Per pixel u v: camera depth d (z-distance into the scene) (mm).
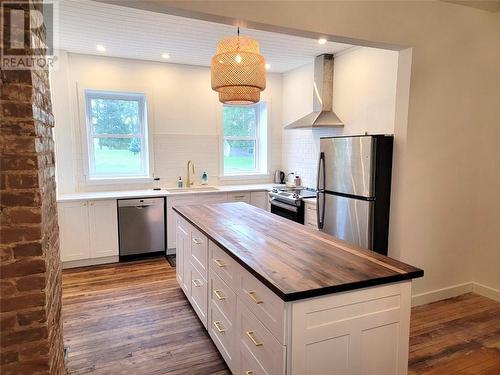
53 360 1584
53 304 1659
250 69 2633
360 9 2629
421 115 3018
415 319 2961
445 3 2986
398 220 3107
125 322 2906
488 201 3373
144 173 5090
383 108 3830
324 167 3713
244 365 1934
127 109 4930
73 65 4457
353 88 4242
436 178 3178
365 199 3172
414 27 2867
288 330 1482
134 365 2340
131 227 4418
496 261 3344
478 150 3363
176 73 5016
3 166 1338
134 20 3303
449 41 3047
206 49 4281
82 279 3857
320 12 2488
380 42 2746
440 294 3342
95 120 4762
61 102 4352
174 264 4352
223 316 2244
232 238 2287
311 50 4352
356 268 1737
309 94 5098
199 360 2400
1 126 1320
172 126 5066
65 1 2869
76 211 4125
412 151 3027
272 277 1603
